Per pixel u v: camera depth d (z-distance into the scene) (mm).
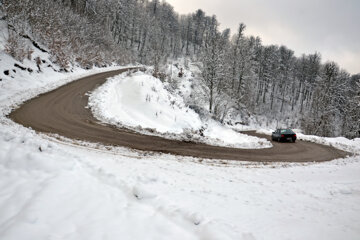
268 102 62781
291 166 9969
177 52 94438
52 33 30344
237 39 42281
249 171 8375
